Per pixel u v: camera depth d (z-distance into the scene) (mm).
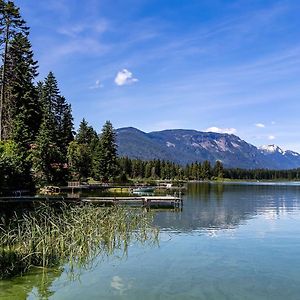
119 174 86000
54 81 71188
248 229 25469
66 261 15664
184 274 14344
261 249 18844
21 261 14633
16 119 48750
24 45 51406
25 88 51188
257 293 12406
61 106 73562
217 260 16531
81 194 49531
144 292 12312
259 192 75938
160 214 34125
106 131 76250
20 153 40969
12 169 36438
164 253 17672
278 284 13312
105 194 52781
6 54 42844
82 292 12195
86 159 71625
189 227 26188
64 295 11914
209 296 12047
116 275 14070
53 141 57125
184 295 12109
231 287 12953
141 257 16859
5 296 11656
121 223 23422
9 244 16203
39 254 15508
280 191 81750
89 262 15828
